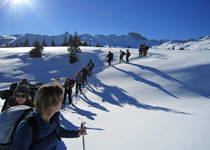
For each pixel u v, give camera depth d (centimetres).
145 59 1625
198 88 762
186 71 1005
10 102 273
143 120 406
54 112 116
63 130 157
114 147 259
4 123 121
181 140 238
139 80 1030
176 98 688
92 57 2264
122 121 432
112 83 1092
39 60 2238
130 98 784
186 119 349
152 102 680
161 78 983
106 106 699
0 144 119
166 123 340
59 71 1828
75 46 2314
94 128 394
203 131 253
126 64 1520
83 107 709
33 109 129
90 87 1090
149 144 246
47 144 116
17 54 2569
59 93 115
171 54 1798
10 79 1669
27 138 99
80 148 279
